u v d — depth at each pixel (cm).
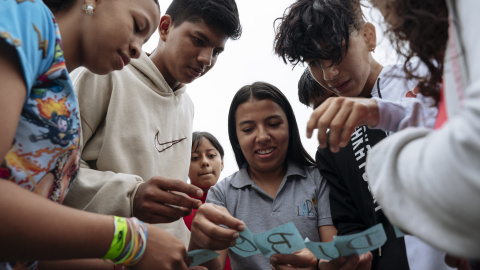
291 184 178
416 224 58
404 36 81
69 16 107
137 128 166
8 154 84
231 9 191
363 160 157
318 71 170
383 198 63
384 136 154
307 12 162
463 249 53
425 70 102
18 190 73
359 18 161
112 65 113
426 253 126
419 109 104
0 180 73
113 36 108
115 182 138
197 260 115
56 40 90
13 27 77
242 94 186
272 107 180
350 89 163
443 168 50
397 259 134
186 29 184
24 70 77
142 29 116
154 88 182
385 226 145
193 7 186
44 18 87
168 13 198
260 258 159
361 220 156
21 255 74
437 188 51
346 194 163
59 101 92
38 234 72
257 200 175
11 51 76
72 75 169
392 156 64
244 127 180
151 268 90
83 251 79
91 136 164
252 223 169
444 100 68
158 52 195
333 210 163
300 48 161
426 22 71
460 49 60
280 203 171
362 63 162
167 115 183
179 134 191
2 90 73
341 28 154
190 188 126
